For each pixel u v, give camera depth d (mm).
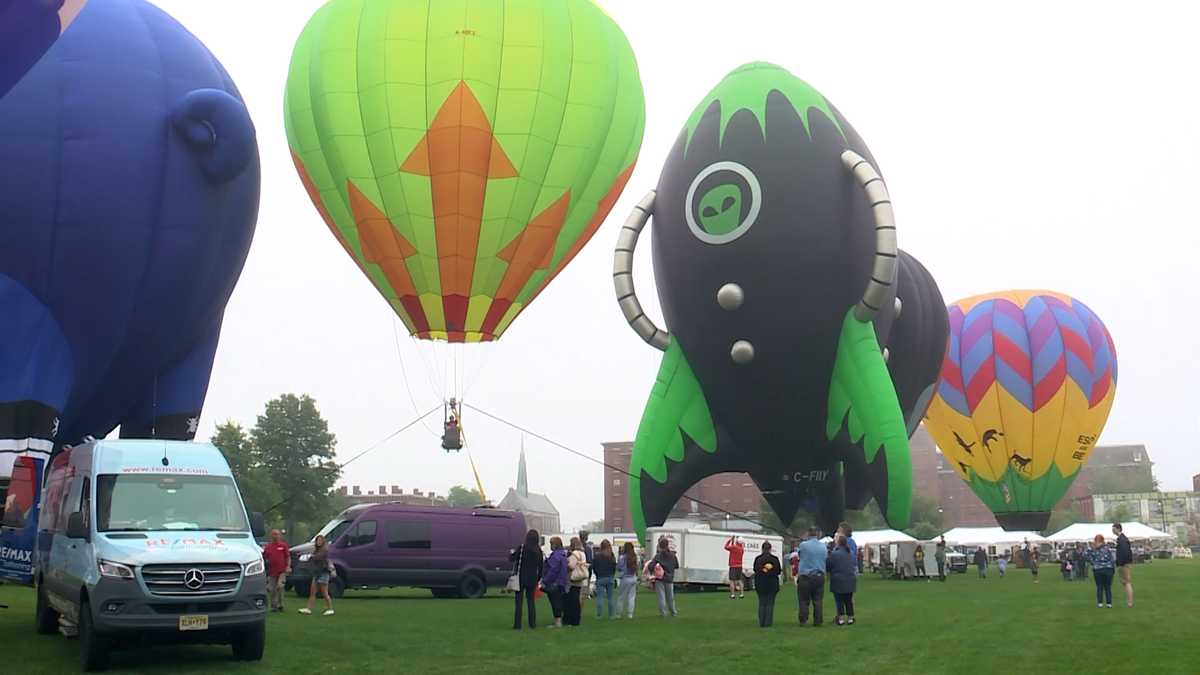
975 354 43969
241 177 21172
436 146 25234
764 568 16641
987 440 44219
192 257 20469
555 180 26016
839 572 16922
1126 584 20828
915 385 32531
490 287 26594
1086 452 43875
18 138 18531
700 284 25922
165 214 19969
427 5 25844
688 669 11805
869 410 25578
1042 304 44031
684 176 26500
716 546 29375
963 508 144500
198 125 20047
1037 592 26859
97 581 11031
